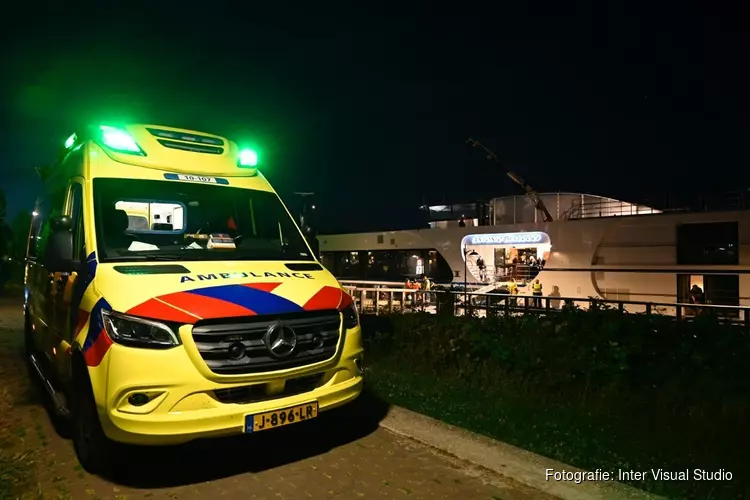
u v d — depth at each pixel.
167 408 3.71
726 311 8.02
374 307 14.50
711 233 14.68
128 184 5.08
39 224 7.12
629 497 3.82
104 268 4.32
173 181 5.32
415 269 22.09
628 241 16.09
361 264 23.97
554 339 6.41
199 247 5.08
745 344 5.24
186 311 3.83
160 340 3.75
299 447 4.89
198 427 3.75
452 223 23.31
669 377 5.51
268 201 5.87
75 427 4.46
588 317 6.59
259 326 4.02
